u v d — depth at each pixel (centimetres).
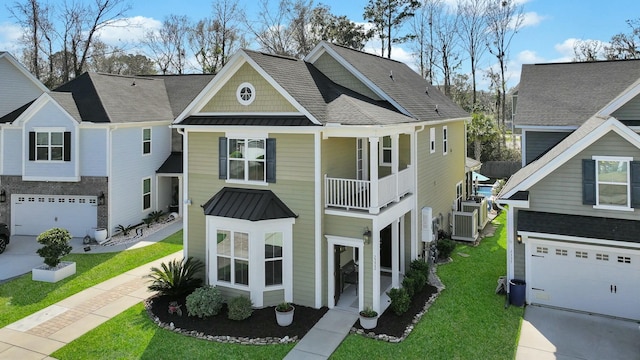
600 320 1329
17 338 1243
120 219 2378
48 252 1695
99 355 1152
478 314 1379
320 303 1412
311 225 1412
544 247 1419
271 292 1420
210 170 1570
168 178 2855
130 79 2888
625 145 1295
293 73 1598
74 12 4256
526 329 1279
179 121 1591
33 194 2331
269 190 1470
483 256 1978
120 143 2361
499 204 1477
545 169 1368
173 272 1463
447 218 2281
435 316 1365
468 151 4450
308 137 1400
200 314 1327
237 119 1505
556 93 2000
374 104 1684
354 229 1381
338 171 1530
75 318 1362
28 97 2627
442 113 2117
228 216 1409
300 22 4994
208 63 5228
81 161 2280
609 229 1297
